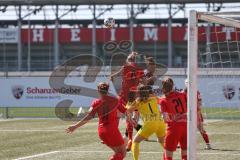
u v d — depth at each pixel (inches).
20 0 4630.9
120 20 5073.8
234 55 1925.4
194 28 900.0
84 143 1649.9
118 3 4510.3
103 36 4874.5
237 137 1786.4
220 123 2345.0
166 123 1046.4
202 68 2316.7
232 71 2092.8
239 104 2337.6
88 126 2292.1
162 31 4827.8
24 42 5014.8
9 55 5290.4
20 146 1577.3
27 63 4554.6
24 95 2955.2
